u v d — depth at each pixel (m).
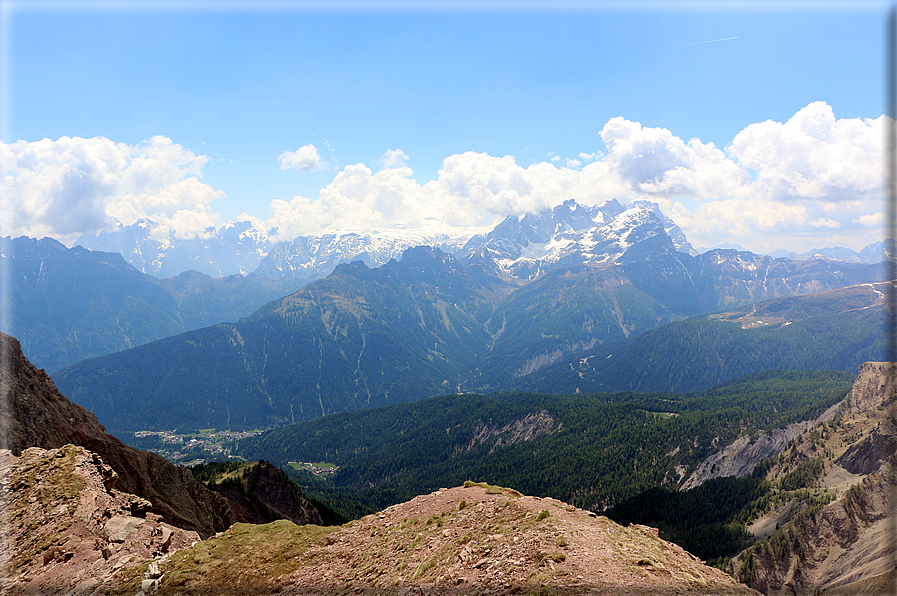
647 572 25.05
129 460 76.44
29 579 36.44
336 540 39.84
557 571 25.08
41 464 52.09
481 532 32.91
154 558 39.69
